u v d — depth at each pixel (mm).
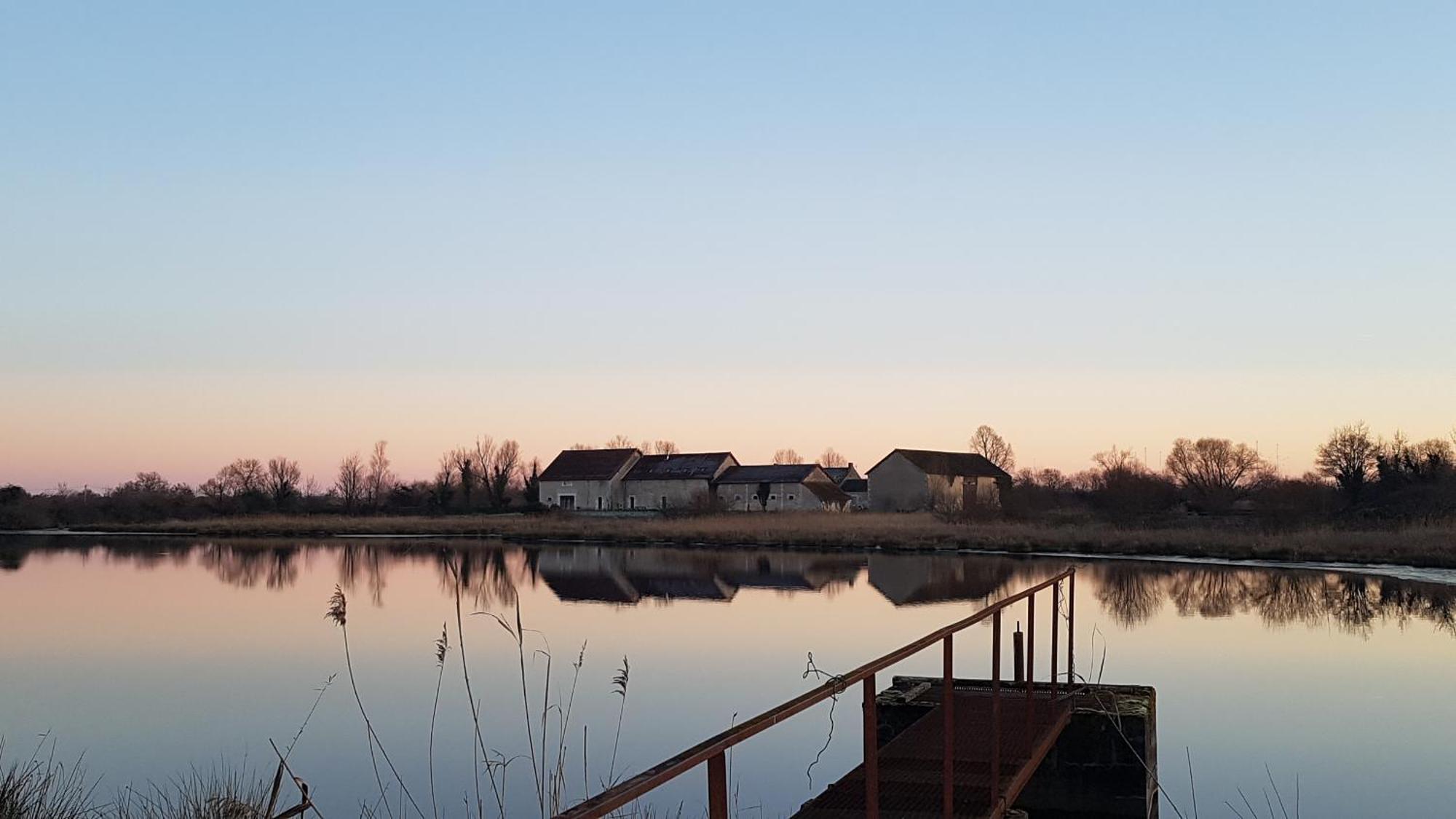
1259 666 23781
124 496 101812
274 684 22109
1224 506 77125
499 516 98250
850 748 16781
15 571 49312
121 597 38281
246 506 100312
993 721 8992
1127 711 12828
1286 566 49031
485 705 19766
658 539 69625
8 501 94375
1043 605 35188
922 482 99312
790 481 104750
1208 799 14367
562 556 58406
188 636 28859
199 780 14930
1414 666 23891
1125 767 12656
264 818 10070
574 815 3684
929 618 31688
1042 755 10891
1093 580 43188
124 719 19125
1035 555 56781
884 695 14078
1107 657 24797
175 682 22453
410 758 16141
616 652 25500
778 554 59281
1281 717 18891
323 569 50000
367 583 43188
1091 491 96188
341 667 23875
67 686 22125
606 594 38656
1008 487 90562
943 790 8883
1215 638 27828
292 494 106062
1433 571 45469
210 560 56031
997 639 9250
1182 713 19266
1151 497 76062
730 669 23203
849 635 28281
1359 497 71312
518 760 15883
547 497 112375
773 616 32250
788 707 5332
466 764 15750
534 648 26219
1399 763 15961
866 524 75438
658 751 16500
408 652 25812
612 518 90062
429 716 19047
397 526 82750
